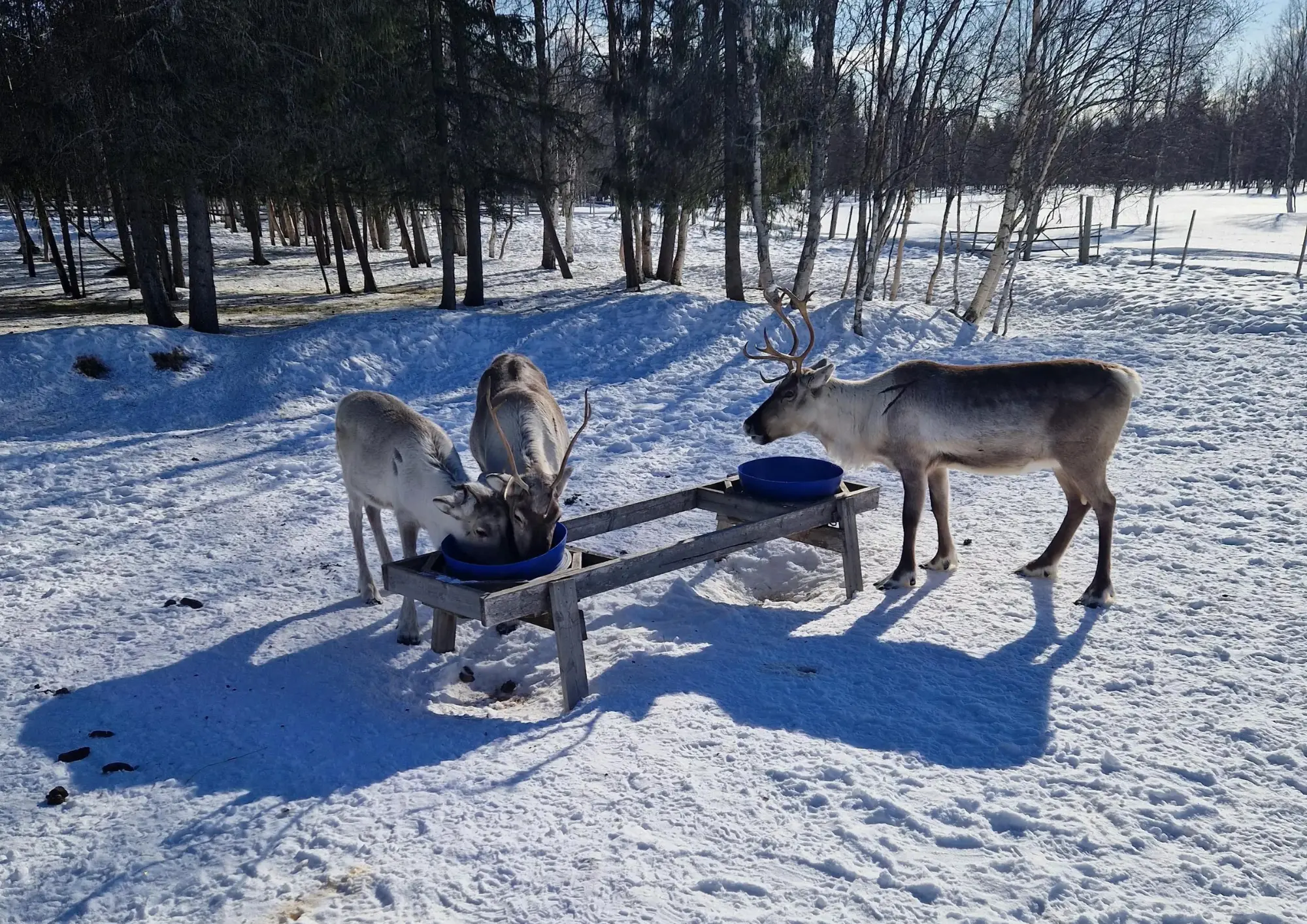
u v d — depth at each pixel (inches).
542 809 137.3
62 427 466.9
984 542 258.7
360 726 169.2
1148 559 237.9
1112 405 209.9
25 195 796.6
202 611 224.1
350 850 130.0
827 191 1290.6
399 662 198.8
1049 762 150.3
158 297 617.6
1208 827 132.3
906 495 231.8
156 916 119.0
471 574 174.6
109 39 536.4
